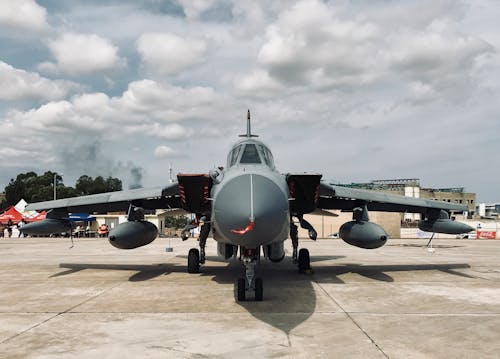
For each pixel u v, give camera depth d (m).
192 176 8.59
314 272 11.59
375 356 4.55
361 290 8.71
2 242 30.59
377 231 10.56
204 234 10.79
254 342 5.05
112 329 5.69
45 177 85.44
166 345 4.95
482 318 6.28
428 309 6.90
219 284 9.57
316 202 9.43
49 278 10.70
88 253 19.17
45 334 5.48
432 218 12.63
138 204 11.87
